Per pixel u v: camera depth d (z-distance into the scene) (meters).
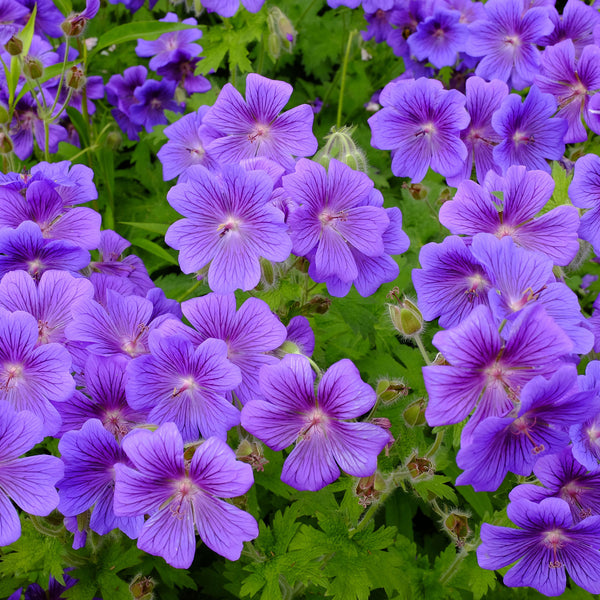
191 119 0.57
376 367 0.55
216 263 0.45
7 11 0.65
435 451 0.48
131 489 0.42
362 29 0.78
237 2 0.60
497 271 0.43
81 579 0.50
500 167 0.54
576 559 0.44
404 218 0.63
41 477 0.42
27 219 0.48
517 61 0.59
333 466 0.43
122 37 0.60
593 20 0.60
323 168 0.46
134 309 0.45
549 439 0.42
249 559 0.51
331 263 0.46
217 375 0.43
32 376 0.43
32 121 0.65
